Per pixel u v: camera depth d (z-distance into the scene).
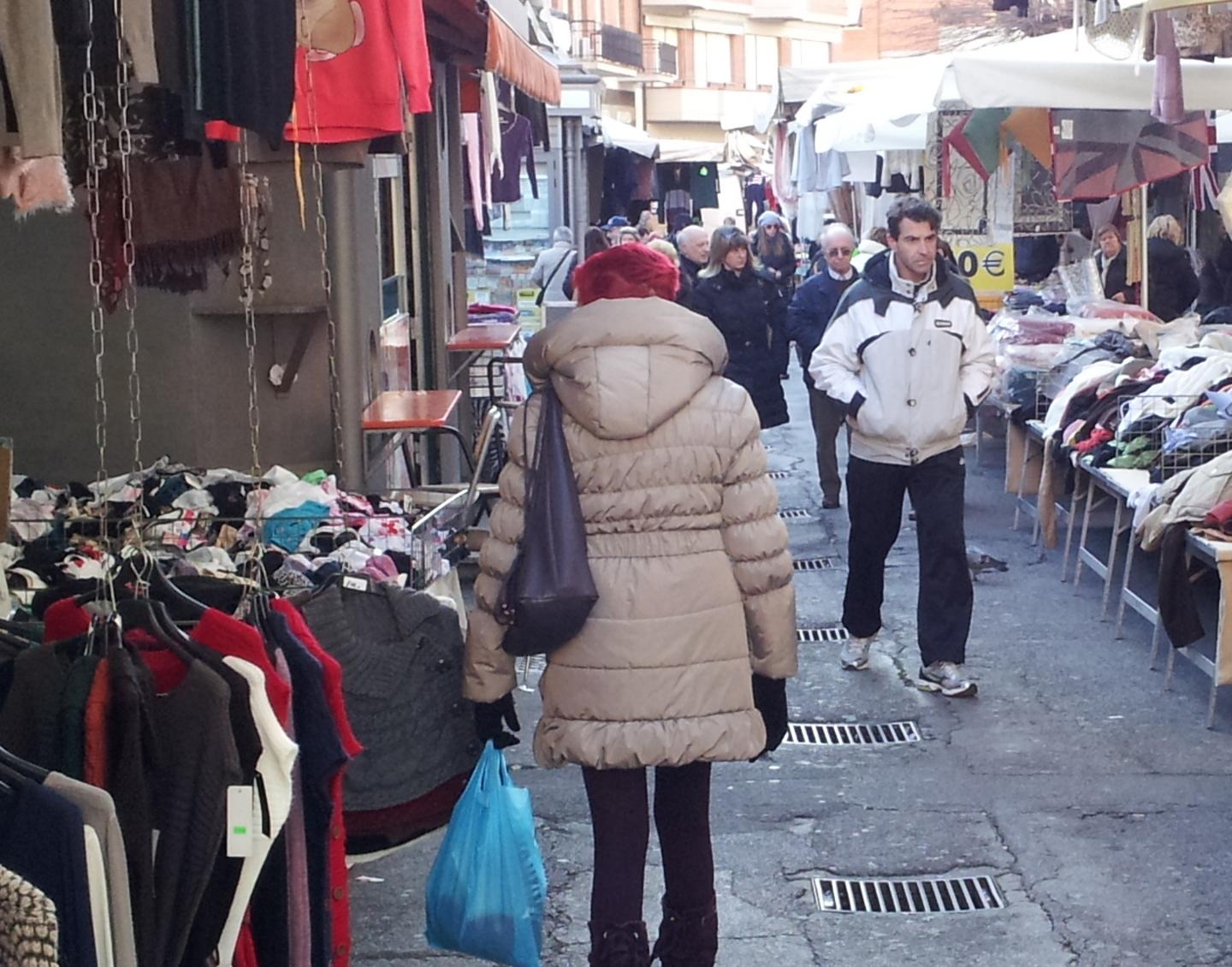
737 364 11.34
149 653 3.33
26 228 7.04
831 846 5.50
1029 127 11.28
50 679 3.18
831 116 14.68
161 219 5.47
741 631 3.94
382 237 9.21
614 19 52.41
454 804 4.26
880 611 7.89
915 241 6.84
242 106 4.09
